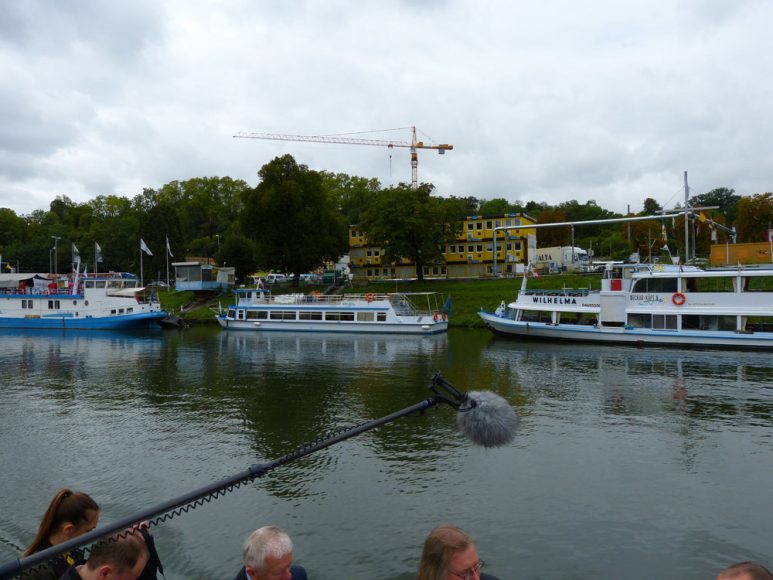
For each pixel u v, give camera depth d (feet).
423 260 268.82
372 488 52.37
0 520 46.85
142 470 57.72
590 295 157.48
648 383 97.71
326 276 295.69
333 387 96.12
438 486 52.80
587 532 44.37
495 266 254.88
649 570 39.29
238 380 103.30
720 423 72.23
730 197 488.44
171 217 353.72
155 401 86.58
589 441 65.36
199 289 275.39
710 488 52.29
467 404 14.20
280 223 261.44
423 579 12.82
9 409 82.17
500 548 42.09
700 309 143.43
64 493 18.17
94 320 211.00
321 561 40.37
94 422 74.74
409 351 143.13
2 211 477.77
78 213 526.57
